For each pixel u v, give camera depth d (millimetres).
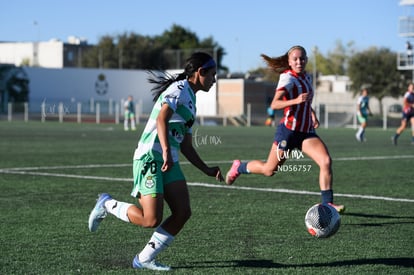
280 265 11633
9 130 69062
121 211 11500
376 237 14242
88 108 118500
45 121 103562
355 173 28000
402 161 34375
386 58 140375
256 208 18094
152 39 166875
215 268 11398
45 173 26953
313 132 16906
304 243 13508
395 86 140375
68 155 36625
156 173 10883
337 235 14438
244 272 11109
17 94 113125
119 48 155875
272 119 97562
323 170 16375
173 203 11148
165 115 10656
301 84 16516
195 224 15586
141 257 11273
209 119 109125
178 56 150250
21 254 12328
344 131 78750
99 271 11102
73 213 17016
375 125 106625
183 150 11703
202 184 23578
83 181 24203
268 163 17391
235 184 23625
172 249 12867
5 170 28078
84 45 149500
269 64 16938
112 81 123188
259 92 125312
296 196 20594
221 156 37250
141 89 126062
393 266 11609
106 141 50812
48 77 116250
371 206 18719
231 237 14070
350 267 11523
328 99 147875
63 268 11281
